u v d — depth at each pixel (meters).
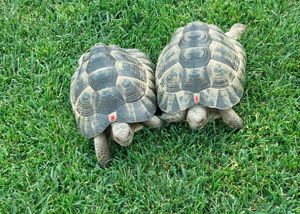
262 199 0.87
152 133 0.96
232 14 1.12
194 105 0.89
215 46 0.92
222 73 0.90
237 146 0.93
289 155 0.91
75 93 0.94
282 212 0.85
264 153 0.92
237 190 0.88
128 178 0.91
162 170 0.92
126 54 0.96
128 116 0.89
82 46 1.12
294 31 1.08
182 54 0.91
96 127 0.89
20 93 1.04
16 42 1.12
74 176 0.92
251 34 1.09
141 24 1.13
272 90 0.99
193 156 0.93
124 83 0.90
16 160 0.96
